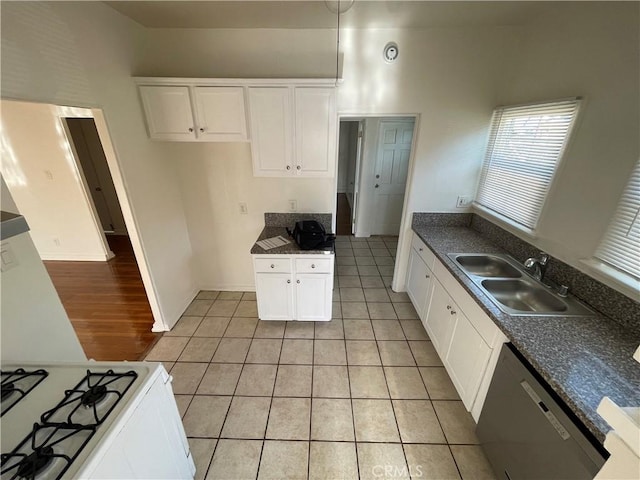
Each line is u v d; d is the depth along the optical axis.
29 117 3.30
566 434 1.08
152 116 2.28
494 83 2.42
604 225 1.54
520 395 1.32
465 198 2.83
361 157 4.55
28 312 1.33
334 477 1.57
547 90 1.96
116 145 2.02
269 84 2.17
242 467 1.61
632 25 1.38
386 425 1.84
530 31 2.13
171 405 1.29
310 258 2.43
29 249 1.32
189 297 3.07
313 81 2.15
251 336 2.62
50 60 1.53
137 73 2.23
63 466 0.84
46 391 1.12
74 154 3.51
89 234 3.90
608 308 1.52
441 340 2.25
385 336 2.64
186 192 2.86
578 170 1.69
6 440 0.94
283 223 2.96
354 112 2.52
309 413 1.92
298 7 1.87
